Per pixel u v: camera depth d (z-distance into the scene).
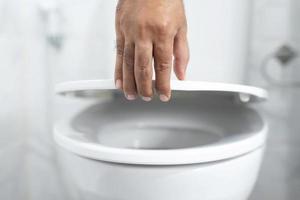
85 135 0.46
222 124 0.59
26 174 0.85
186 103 0.66
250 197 0.85
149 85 0.36
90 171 0.38
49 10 0.76
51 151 0.84
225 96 0.53
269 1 0.74
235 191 0.40
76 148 0.39
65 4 0.78
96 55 0.79
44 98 0.82
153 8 0.35
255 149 0.43
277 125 0.79
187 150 0.36
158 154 0.35
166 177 0.36
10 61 0.75
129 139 0.65
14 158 0.80
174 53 0.40
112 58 0.79
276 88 0.77
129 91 0.38
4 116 0.75
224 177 0.38
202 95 0.53
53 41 0.77
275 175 0.82
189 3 0.75
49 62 0.80
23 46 0.80
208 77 0.77
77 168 0.40
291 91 0.77
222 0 0.75
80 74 0.80
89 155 0.37
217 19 0.75
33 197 0.87
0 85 0.72
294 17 0.74
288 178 0.82
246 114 0.59
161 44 0.35
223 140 0.43
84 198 0.45
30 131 0.84
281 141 0.80
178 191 0.36
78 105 0.81
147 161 0.35
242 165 0.40
